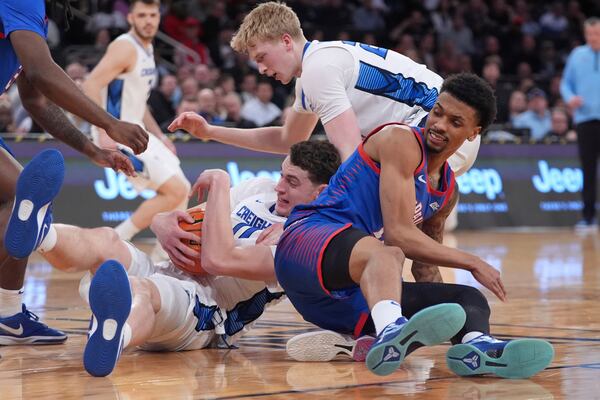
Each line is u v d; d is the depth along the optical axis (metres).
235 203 5.33
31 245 4.27
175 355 4.77
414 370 4.24
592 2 25.34
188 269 4.86
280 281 4.46
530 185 17.05
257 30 5.40
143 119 9.94
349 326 4.46
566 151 17.55
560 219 17.19
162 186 9.77
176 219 4.86
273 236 4.77
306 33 21.02
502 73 22.80
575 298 7.16
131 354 4.80
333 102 5.29
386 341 3.71
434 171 4.38
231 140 6.10
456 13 22.98
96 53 17.55
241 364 4.45
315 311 4.48
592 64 15.85
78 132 5.23
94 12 19.86
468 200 16.41
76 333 5.50
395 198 4.20
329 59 5.36
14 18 4.53
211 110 14.96
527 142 17.17
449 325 3.66
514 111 18.30
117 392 3.73
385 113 5.53
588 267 9.95
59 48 16.67
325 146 4.91
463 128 4.19
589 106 15.95
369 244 4.09
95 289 3.87
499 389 3.75
